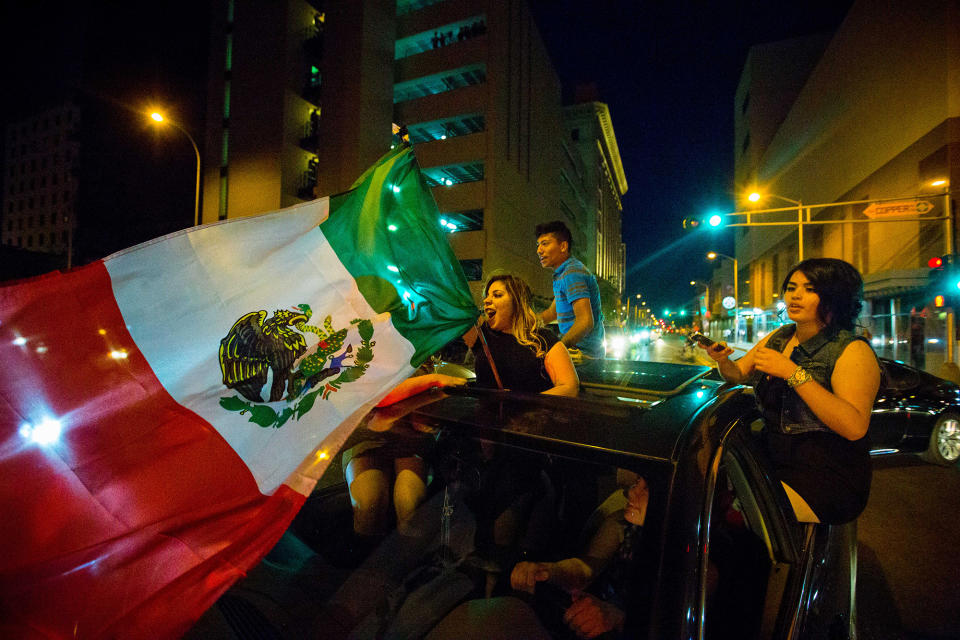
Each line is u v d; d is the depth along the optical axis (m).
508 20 31.56
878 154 23.77
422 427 1.75
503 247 30.20
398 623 1.42
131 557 1.18
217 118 32.97
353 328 1.63
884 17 23.33
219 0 33.16
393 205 1.88
